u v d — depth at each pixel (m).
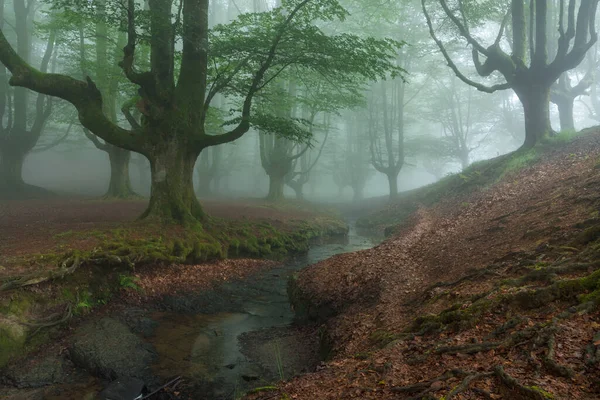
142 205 21.14
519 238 8.41
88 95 13.52
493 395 3.45
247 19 15.05
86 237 11.48
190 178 15.20
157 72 14.39
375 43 13.84
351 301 9.20
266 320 9.99
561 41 16.45
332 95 22.94
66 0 13.05
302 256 18.34
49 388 6.34
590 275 4.89
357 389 4.28
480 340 4.71
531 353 3.90
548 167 14.93
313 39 13.45
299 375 5.52
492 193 15.97
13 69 12.53
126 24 13.41
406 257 11.27
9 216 16.77
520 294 5.23
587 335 3.97
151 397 6.11
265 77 17.25
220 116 24.30
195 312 10.27
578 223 7.11
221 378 6.78
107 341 7.68
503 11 21.97
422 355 4.77
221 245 14.60
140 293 10.35
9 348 6.86
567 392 3.25
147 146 14.29
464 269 8.20
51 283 8.55
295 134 15.26
